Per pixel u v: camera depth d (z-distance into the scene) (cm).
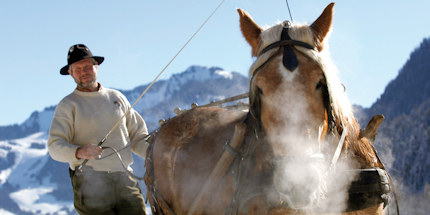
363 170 366
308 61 331
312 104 321
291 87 321
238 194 372
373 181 364
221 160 396
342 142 358
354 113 421
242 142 392
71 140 518
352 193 360
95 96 529
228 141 402
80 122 516
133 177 502
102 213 501
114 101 537
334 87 340
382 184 367
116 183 517
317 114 323
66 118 511
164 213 479
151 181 488
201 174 432
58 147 488
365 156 380
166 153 474
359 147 379
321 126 328
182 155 455
